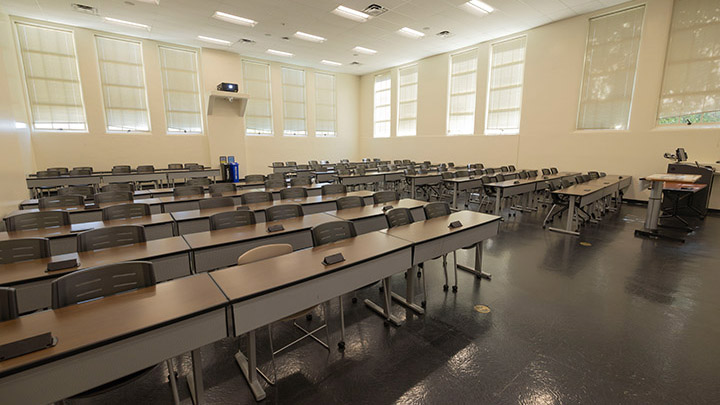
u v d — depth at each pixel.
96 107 8.51
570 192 4.98
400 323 2.56
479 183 6.95
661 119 6.73
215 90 9.60
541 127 8.43
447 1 6.44
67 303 1.49
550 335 2.38
